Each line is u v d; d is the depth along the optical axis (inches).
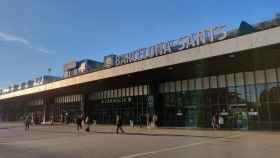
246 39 879.1
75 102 2148.1
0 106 3398.1
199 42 1015.0
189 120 1333.7
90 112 1971.0
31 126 1878.7
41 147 685.9
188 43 1050.7
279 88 1048.8
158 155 508.7
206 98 1282.0
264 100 1085.1
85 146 687.1
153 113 1466.5
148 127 1391.5
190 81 1359.5
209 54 975.6
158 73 1270.9
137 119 1596.9
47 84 1968.5
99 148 637.9
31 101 2785.4
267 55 943.0
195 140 765.9
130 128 1395.2
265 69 1095.6
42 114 2561.5
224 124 1192.2
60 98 2330.2
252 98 1122.7
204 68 1147.3
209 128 1223.5
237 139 766.5
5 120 3262.8
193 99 1333.7
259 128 1083.3
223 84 1228.5
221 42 946.1
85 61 2058.3
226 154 501.7
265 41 834.8
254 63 1053.2
